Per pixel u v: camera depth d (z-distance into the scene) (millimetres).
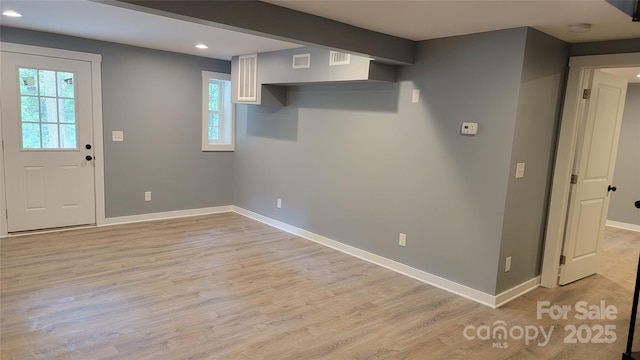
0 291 3203
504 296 3404
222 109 6180
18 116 4422
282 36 2670
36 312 2898
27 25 4090
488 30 3148
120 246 4410
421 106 3691
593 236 4059
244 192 6070
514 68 3072
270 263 4125
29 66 4391
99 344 2541
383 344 2699
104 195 5102
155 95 5324
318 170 4816
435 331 2896
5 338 2559
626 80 3984
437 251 3680
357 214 4391
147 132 5332
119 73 4996
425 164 3709
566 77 3545
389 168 4020
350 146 4398
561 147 3607
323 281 3717
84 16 3580
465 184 3434
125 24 3820
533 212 3549
